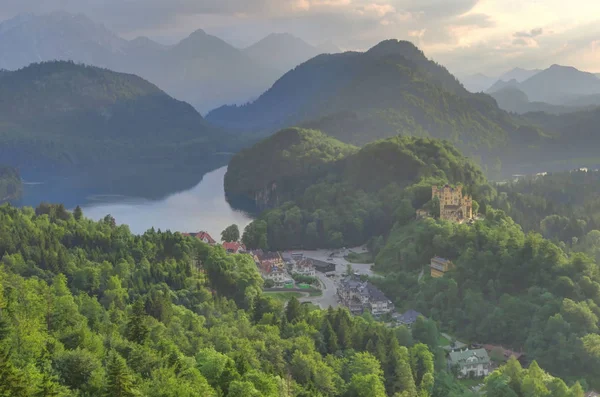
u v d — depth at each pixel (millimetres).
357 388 185500
